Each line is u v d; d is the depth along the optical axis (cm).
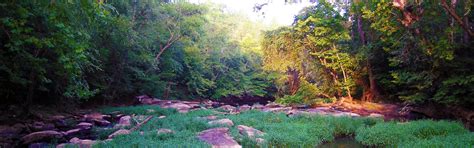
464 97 1247
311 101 1972
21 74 1189
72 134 1046
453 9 1005
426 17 1152
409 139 910
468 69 1203
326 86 2153
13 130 1062
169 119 1248
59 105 1638
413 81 1412
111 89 2188
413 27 1169
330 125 1200
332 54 1925
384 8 1239
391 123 1148
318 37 1977
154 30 2366
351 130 1167
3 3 788
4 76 1210
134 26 2152
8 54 1065
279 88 3067
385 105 1750
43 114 1408
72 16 868
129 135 893
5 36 949
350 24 1930
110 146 760
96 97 2120
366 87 1948
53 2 782
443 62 1228
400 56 1326
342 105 1820
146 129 1027
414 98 1392
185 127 1079
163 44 2688
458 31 1127
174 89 3048
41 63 1155
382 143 937
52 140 927
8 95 1295
